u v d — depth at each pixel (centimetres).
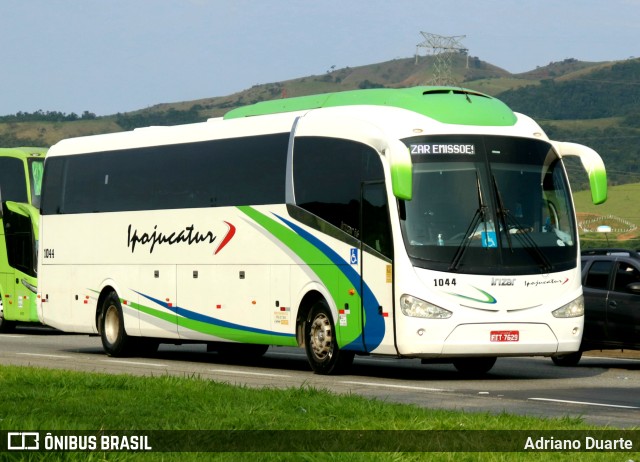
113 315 2852
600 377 2264
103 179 2898
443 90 2272
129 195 2812
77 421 1379
